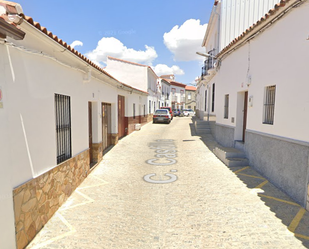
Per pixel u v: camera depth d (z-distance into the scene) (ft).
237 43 22.58
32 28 9.31
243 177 17.54
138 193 15.19
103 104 28.09
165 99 113.70
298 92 12.93
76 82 15.94
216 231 10.39
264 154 17.42
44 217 11.01
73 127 15.40
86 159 18.48
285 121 14.29
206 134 41.93
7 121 8.11
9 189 8.13
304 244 9.18
